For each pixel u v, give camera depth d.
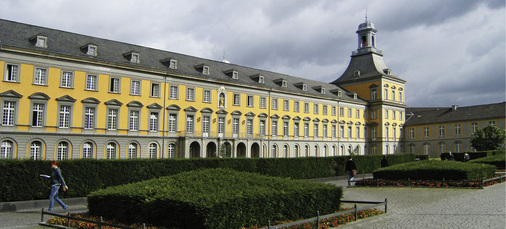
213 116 61.22
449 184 28.55
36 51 43.69
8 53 42.19
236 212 12.49
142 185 14.96
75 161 23.39
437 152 95.25
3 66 41.84
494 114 86.38
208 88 60.88
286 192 14.55
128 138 51.47
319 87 82.06
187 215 12.01
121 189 14.71
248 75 70.88
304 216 15.19
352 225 14.88
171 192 13.50
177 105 56.56
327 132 82.12
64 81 46.47
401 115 100.31
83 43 50.34
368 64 96.94
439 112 99.81
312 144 78.25
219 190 13.71
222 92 62.75
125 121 51.38
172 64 57.09
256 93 68.38
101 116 49.19
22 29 45.91
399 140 98.88
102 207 14.85
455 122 92.31
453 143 92.38
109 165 24.77
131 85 52.28
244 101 66.25
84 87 47.81
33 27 47.44
